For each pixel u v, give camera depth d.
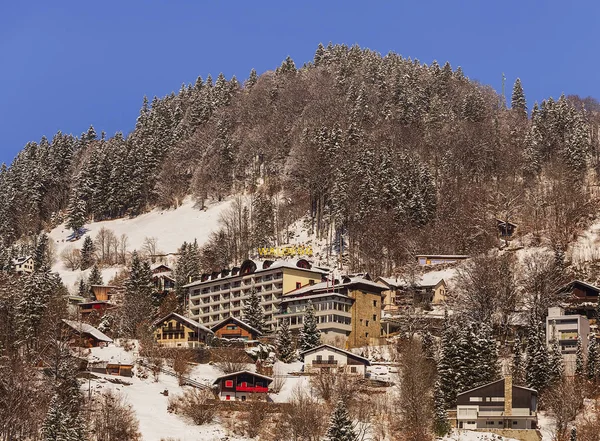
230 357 128.75
